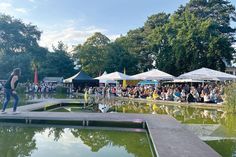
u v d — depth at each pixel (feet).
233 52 124.06
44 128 38.14
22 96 101.45
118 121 39.19
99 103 66.49
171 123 36.01
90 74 168.14
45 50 203.82
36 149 26.53
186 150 22.45
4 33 188.44
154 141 25.68
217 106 63.31
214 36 119.24
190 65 121.08
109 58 156.46
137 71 156.35
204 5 160.76
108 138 32.37
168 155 20.85
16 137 31.91
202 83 100.73
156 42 139.95
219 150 26.00
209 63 117.50
